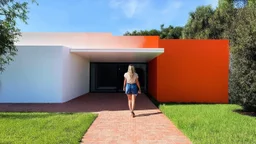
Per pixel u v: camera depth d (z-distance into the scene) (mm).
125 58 16578
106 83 20047
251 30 8688
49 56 11758
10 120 7180
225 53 13117
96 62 20125
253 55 8625
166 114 8664
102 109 10008
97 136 5887
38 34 16156
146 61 19391
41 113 8664
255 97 8438
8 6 9758
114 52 12523
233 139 5492
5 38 9586
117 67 20109
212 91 13102
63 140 5262
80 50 12797
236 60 9203
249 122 7336
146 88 19922
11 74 11789
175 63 13203
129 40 16203
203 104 12023
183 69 13188
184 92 13148
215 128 6512
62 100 11875
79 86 15727
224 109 9836
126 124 7207
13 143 5035
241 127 6660
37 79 11758
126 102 12438
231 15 26266
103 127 6812
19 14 10023
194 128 6508
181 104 11938
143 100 13508
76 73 14734
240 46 8898
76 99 13664
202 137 5656
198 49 13180
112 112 9281
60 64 11742
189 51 13195
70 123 6840
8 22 9734
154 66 14984
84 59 17234
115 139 5648
